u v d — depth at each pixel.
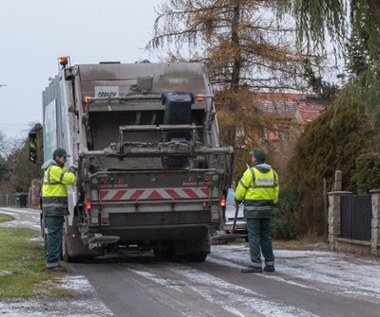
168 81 17.34
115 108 16.73
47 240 15.46
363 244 19.39
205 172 15.85
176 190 15.93
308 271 15.40
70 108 16.55
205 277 14.42
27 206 81.00
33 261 16.97
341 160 23.41
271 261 15.27
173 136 16.38
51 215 15.27
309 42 17.55
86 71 16.94
